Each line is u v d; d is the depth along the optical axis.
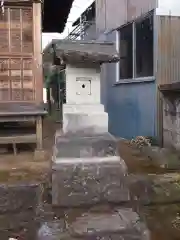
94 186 4.41
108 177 4.48
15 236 3.76
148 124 8.45
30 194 4.72
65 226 3.81
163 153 6.82
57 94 18.78
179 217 4.24
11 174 5.46
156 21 7.96
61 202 4.31
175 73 8.16
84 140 4.69
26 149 7.50
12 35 6.56
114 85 10.73
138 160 6.62
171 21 8.05
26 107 6.62
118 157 4.67
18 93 6.63
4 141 6.64
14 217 4.27
